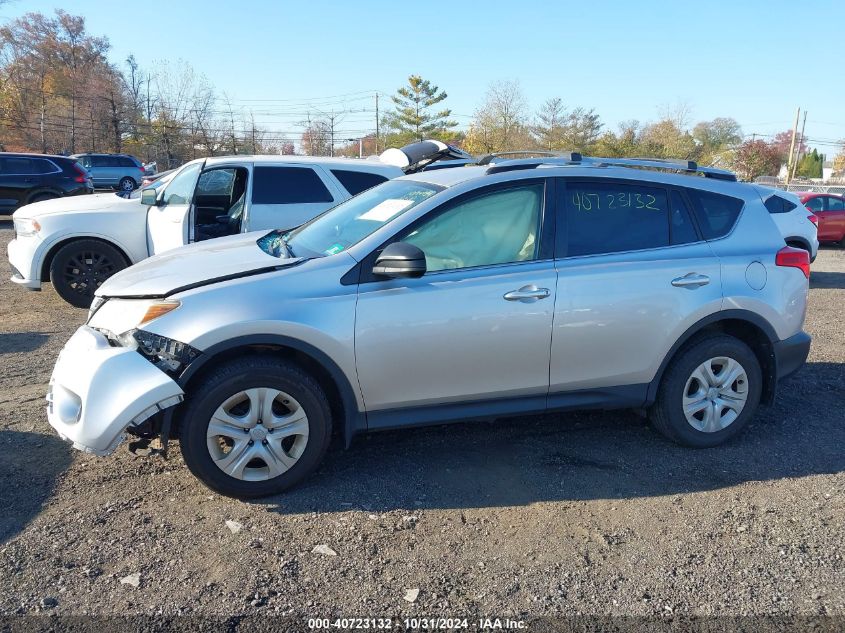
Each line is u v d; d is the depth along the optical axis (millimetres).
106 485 3734
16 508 3463
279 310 3498
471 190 3939
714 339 4270
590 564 3113
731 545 3281
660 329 4094
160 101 43844
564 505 3631
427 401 3840
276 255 4074
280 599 2824
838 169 74125
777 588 2959
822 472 4066
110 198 8586
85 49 58969
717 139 74188
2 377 5480
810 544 3301
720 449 4379
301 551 3164
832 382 5758
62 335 6785
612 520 3492
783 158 64938
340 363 3617
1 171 17266
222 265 3857
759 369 4383
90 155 32406
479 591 2904
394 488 3779
